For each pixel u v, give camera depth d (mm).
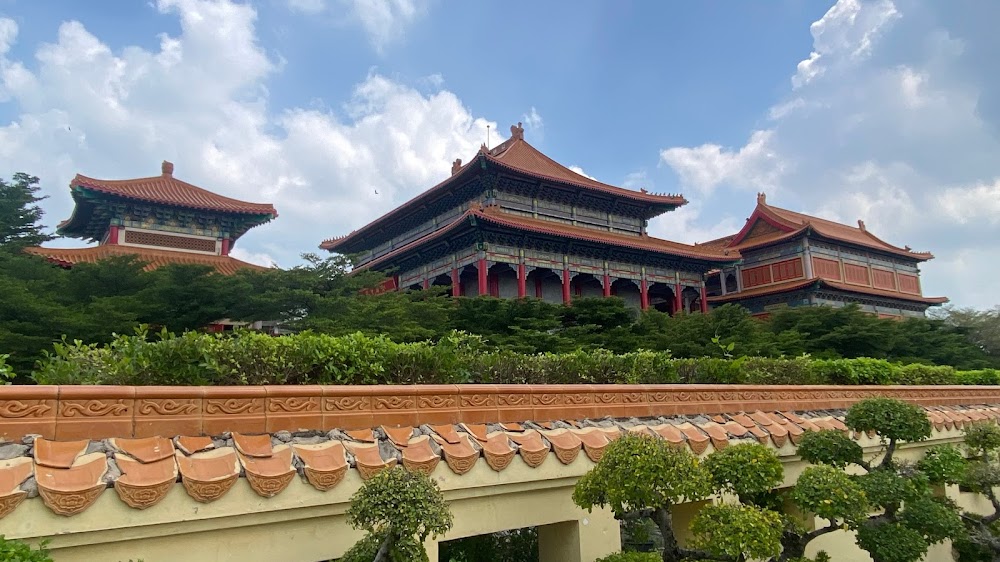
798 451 8391
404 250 44156
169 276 24188
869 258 66000
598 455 7070
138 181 35812
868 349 42844
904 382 14453
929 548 10797
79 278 23281
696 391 8938
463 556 10305
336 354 6586
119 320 21016
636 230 51344
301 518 5207
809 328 43938
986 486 10094
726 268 65812
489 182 42312
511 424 6938
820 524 9211
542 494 6809
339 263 27438
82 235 38312
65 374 5699
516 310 32656
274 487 4910
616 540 7324
